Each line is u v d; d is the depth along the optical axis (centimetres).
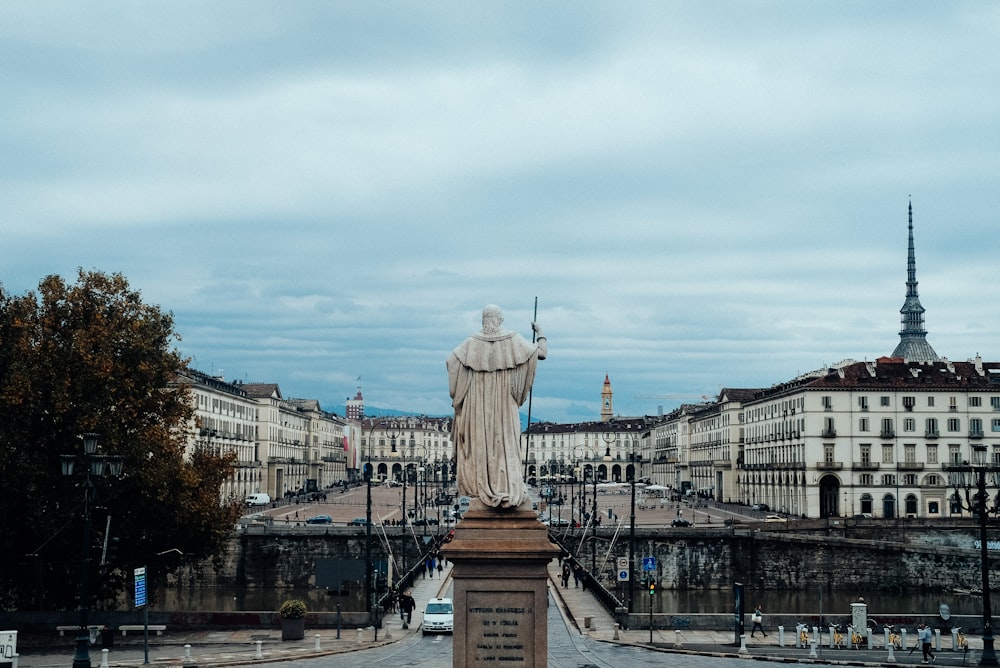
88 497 3788
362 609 8588
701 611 8950
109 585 6525
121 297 6300
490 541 2177
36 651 5094
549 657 4869
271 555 10200
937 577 10162
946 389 14325
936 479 14238
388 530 10431
